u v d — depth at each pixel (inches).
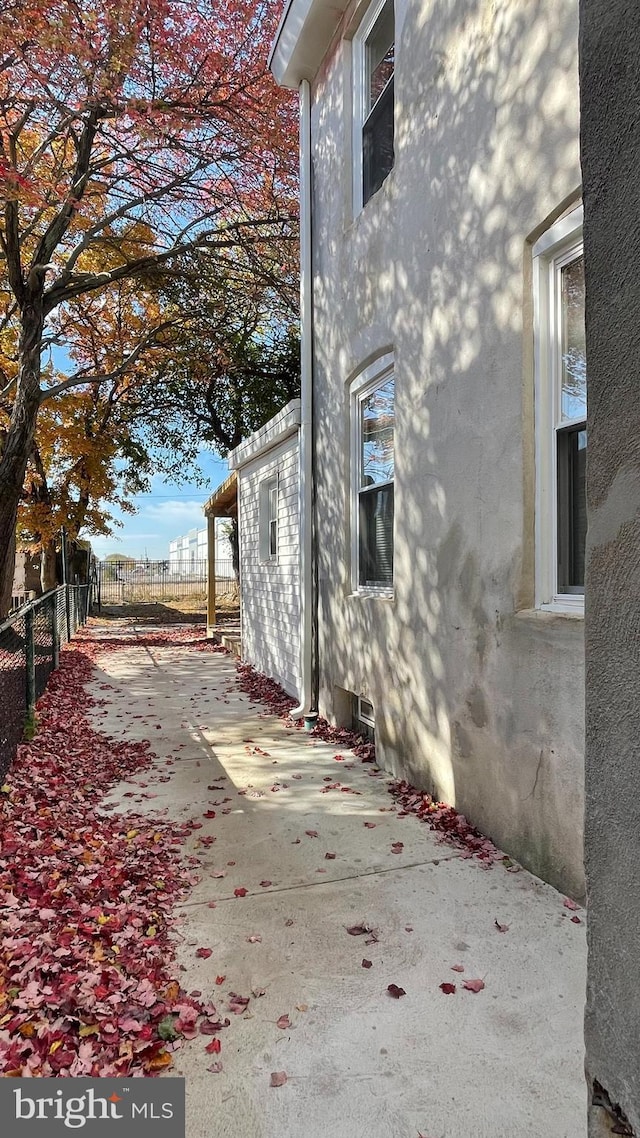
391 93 198.1
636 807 44.6
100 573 980.6
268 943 103.7
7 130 314.3
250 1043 82.4
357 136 219.9
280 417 291.1
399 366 177.3
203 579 1073.5
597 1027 48.1
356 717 232.5
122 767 197.8
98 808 163.2
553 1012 87.4
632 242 45.3
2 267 431.8
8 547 377.4
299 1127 70.4
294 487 293.6
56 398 536.7
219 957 100.0
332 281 234.5
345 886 121.4
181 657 464.8
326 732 236.7
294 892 119.6
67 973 94.3
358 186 220.2
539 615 120.9
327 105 239.0
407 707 175.3
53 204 352.2
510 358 127.5
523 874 124.0
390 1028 84.8
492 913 110.9
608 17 47.2
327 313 240.8
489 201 133.6
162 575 1062.4
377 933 105.9
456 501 148.1
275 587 335.6
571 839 113.0
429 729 163.2
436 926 107.6
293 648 298.4
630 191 45.4
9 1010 86.2
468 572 143.5
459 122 144.3
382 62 206.8
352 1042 82.4
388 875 125.3
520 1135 69.0
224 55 328.8
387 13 200.2
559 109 112.5
